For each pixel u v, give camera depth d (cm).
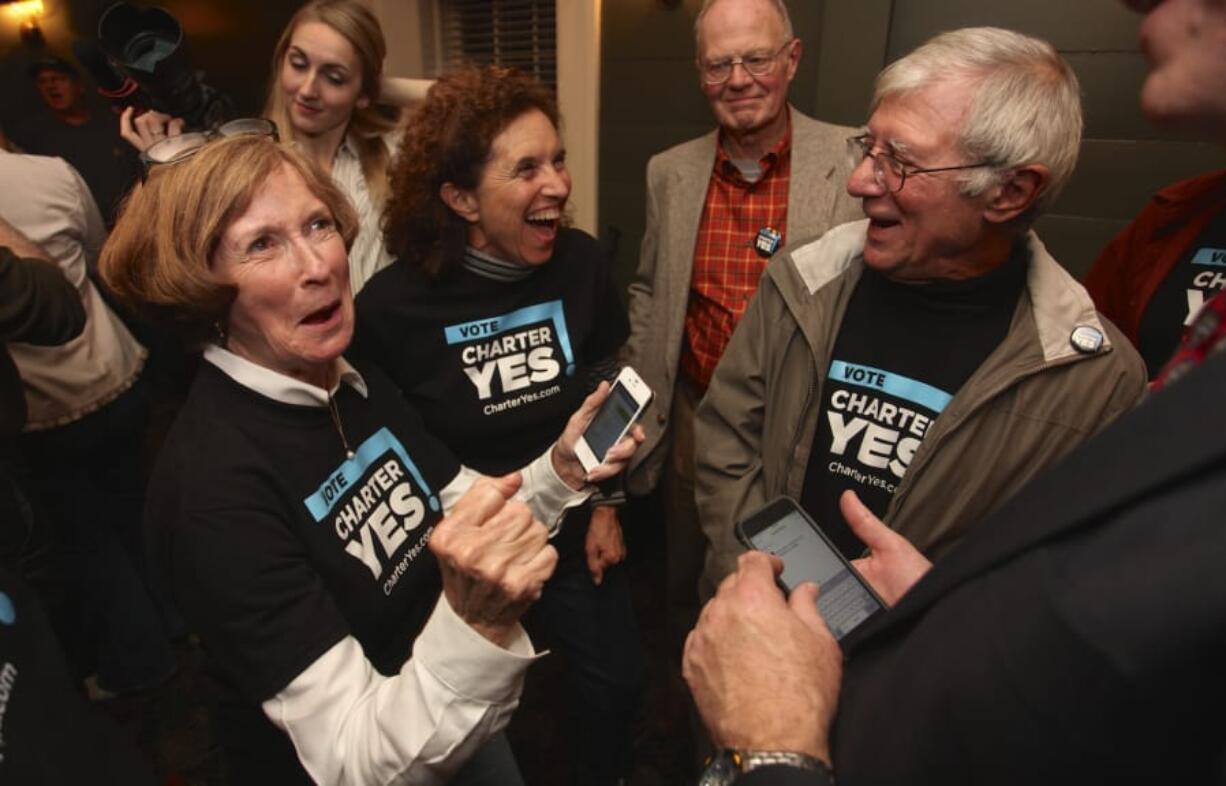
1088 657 32
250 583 71
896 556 78
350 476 87
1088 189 175
